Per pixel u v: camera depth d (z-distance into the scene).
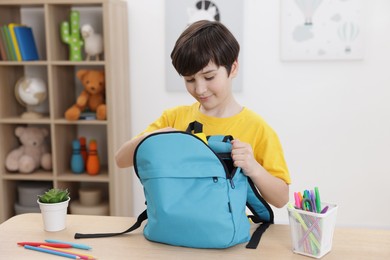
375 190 2.60
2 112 2.54
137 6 2.60
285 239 1.06
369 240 1.05
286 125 2.61
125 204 2.62
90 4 2.41
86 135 2.75
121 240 1.06
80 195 2.58
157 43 2.62
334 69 2.53
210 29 1.09
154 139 0.99
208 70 1.06
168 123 1.36
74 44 2.47
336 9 2.46
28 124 2.76
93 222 1.18
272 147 1.18
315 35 2.49
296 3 2.48
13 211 2.67
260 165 1.09
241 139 1.21
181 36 1.11
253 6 2.53
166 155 0.98
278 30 2.53
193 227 0.97
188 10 2.55
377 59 2.50
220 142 1.06
